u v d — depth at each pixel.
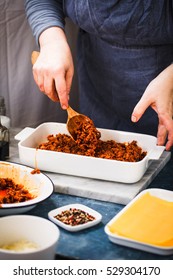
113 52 1.52
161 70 1.50
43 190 1.15
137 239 0.98
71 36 1.80
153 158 1.25
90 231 1.05
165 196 1.15
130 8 1.40
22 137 1.35
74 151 1.28
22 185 1.21
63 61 1.33
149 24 1.41
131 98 1.56
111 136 1.37
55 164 1.24
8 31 1.66
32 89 1.76
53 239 0.94
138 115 1.29
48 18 1.45
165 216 1.06
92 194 1.18
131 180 1.21
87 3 1.43
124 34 1.45
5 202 1.12
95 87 1.65
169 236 0.99
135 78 1.52
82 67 1.68
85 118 1.32
